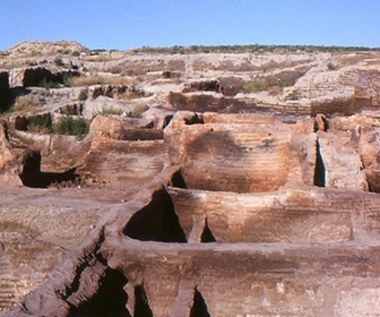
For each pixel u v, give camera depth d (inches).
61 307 375.9
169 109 1395.2
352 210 607.5
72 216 593.3
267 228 632.4
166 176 725.3
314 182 721.6
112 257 462.3
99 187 789.9
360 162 759.1
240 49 3169.3
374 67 1561.3
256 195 647.8
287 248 455.8
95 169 887.1
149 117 1216.8
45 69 2055.9
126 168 869.8
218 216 650.2
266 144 775.1
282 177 751.7
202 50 3115.2
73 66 2623.0
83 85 1919.3
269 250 452.1
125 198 676.1
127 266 457.7
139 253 460.8
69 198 673.6
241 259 448.8
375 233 561.3
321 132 833.5
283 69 2206.0
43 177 861.2
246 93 1574.8
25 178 783.7
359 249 450.6
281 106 1380.4
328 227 609.3
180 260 453.4
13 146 847.1
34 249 489.4
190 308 415.2
